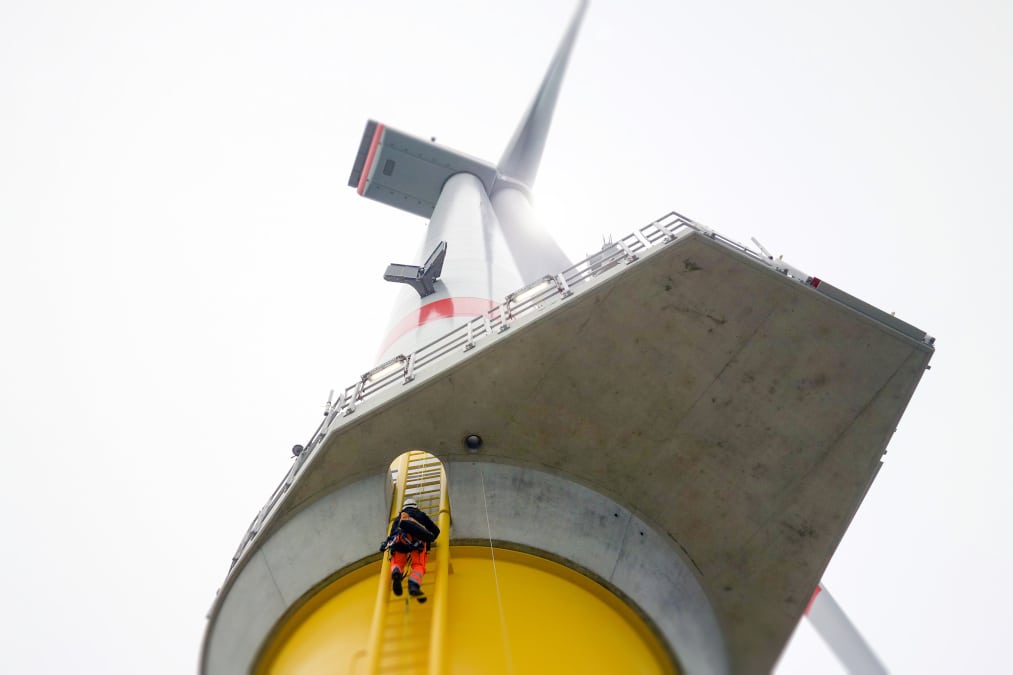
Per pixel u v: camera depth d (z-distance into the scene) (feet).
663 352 32.27
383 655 24.18
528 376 31.96
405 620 25.59
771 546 33.71
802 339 32.04
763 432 33.06
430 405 31.60
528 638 25.99
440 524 29.96
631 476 33.01
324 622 28.25
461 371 31.45
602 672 25.90
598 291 31.17
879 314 31.30
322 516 30.76
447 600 26.55
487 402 31.96
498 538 30.42
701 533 33.32
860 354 31.91
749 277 31.22
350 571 29.91
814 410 32.73
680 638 29.12
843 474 33.22
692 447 33.12
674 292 31.50
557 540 30.86
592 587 30.14
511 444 32.60
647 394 32.68
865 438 32.89
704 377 32.58
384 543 26.48
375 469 31.50
